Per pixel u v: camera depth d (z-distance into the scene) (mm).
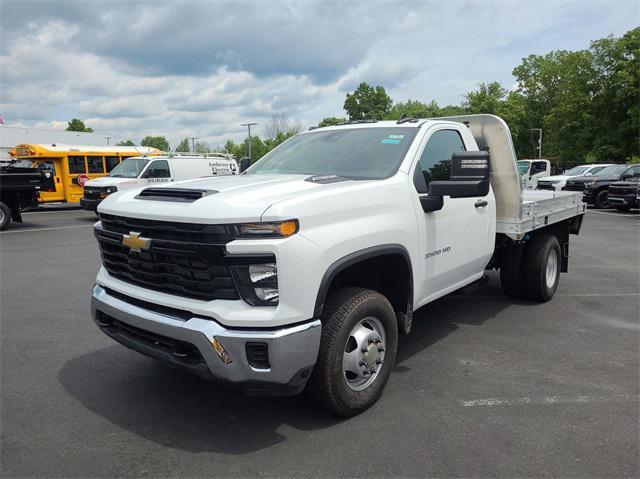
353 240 3303
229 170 21250
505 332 5379
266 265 2910
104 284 3721
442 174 4559
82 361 4625
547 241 6312
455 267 4680
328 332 3270
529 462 3016
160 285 3264
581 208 7414
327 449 3162
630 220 17031
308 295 3008
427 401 3793
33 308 6387
